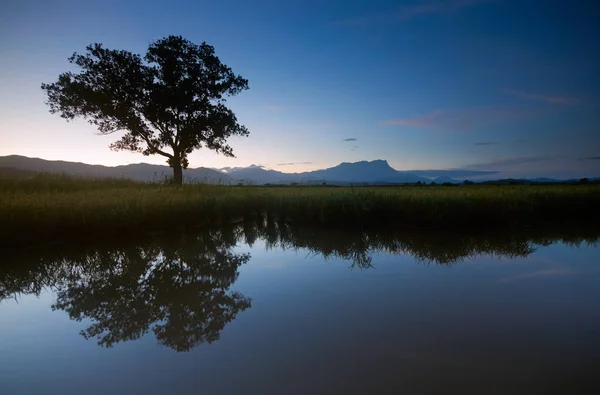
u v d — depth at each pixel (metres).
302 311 3.93
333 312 3.88
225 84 20.88
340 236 9.13
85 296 4.64
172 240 8.54
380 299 4.31
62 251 7.00
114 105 18.20
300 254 7.17
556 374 2.51
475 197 10.70
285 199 12.00
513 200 10.47
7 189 10.91
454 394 2.28
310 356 2.86
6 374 2.68
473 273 5.50
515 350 2.90
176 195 11.16
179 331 3.47
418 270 5.71
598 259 6.39
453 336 3.20
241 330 3.42
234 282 5.18
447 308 3.95
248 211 12.07
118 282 5.25
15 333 3.47
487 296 4.37
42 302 4.41
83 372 2.69
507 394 2.27
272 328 3.46
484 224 10.14
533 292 4.51
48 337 3.37
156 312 4.02
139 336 3.37
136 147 20.08
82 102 18.02
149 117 18.95
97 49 18.08
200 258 6.79
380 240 8.47
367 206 10.38
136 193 10.98
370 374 2.55
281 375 2.57
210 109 20.39
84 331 3.51
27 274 5.63
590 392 2.28
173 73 19.20
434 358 2.78
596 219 11.10
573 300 4.18
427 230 9.65
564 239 8.31
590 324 3.45
